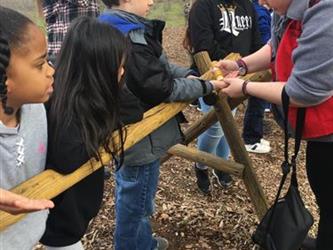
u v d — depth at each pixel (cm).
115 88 160
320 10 164
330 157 203
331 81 169
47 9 379
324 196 217
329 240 226
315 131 191
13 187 135
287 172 199
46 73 128
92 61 154
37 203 114
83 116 148
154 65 192
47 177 141
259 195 270
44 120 144
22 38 119
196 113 521
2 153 129
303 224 199
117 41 160
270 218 205
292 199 202
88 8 375
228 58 264
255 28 358
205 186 351
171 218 319
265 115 540
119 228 233
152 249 262
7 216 128
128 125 179
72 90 150
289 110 195
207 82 210
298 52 172
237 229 312
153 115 191
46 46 128
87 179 167
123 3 202
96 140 149
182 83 201
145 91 192
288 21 188
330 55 165
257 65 244
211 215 327
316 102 178
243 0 349
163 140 218
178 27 1155
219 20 335
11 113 129
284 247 199
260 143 450
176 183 371
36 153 142
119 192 227
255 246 293
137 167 215
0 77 116
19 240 146
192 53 346
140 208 226
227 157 363
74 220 168
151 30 202
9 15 121
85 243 284
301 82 173
